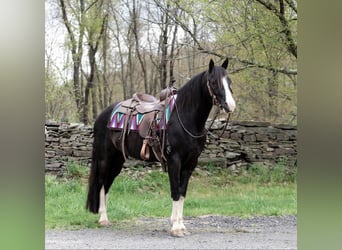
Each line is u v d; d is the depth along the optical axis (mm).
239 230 5824
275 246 4711
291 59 11703
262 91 12469
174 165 5227
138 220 6492
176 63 16719
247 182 10398
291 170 10883
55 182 8977
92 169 6117
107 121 6051
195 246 4691
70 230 5531
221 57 10242
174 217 5328
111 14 15391
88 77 15539
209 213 7336
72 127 10242
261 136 11070
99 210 6016
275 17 9688
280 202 8398
